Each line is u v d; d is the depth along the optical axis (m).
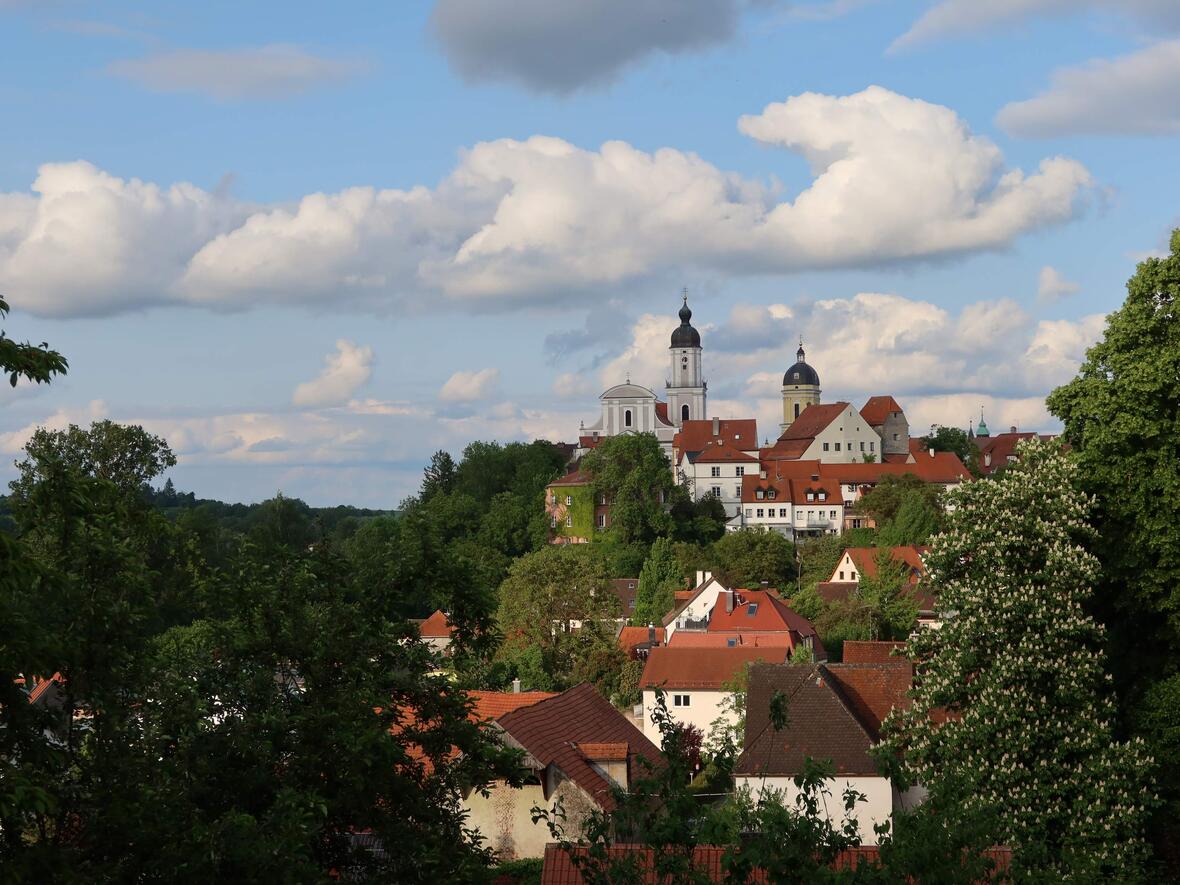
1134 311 40.06
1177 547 38.28
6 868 14.02
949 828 16.34
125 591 17.59
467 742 21.64
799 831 14.89
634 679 80.69
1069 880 23.86
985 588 37.41
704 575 123.88
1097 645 39.66
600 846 15.77
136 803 16.19
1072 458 40.19
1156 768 37.00
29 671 15.02
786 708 16.62
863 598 99.00
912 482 168.25
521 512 170.62
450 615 22.78
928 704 37.84
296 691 20.95
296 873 16.33
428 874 19.22
